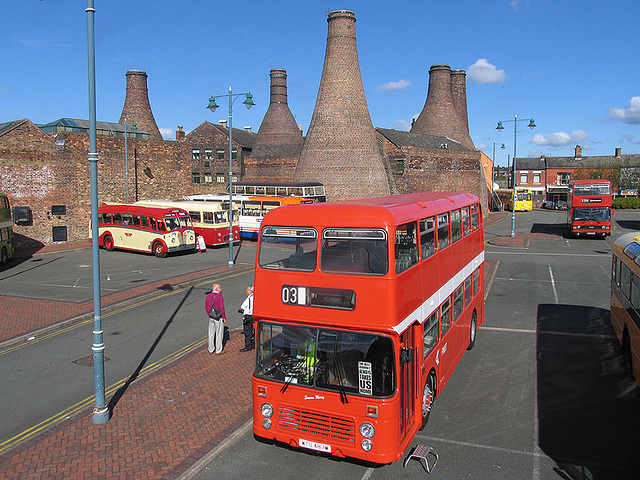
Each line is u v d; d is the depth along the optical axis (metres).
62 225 36.66
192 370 11.88
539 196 89.19
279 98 57.56
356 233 7.30
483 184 63.31
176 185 45.88
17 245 33.94
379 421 7.12
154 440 8.63
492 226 50.59
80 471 7.70
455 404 10.25
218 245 35.62
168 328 15.53
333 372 7.40
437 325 9.64
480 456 8.27
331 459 8.27
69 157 36.94
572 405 10.15
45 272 25.23
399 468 7.98
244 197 39.16
